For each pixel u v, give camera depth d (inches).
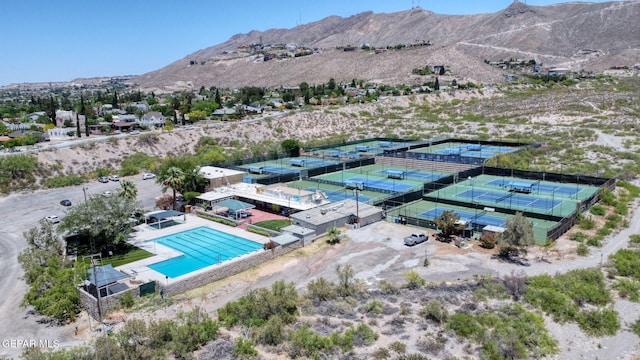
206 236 2492.6
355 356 1325.0
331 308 1611.7
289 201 2878.9
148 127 6299.2
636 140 4520.2
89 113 7229.3
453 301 1628.9
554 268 1876.2
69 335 1544.0
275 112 6963.6
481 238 2149.4
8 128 6003.9
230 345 1402.6
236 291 1825.8
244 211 2869.1
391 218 2581.2
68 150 4365.2
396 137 5315.0
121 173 4178.2
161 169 3164.4
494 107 6830.7
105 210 2218.3
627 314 1568.7
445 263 1966.0
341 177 3612.2
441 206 2760.8
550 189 3041.3
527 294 1653.5
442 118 6427.2
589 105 6353.3
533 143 4446.4
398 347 1350.9
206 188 3280.0
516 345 1357.0
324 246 2230.6
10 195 3553.2
